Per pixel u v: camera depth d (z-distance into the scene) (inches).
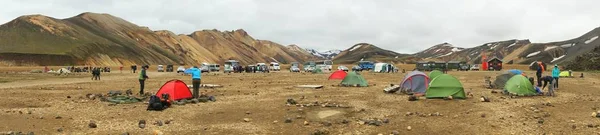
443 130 534.3
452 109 722.8
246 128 554.3
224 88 1263.5
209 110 717.9
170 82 860.6
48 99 905.5
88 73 3107.8
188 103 815.7
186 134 514.6
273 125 574.2
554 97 927.7
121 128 547.8
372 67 3892.7
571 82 1619.1
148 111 702.5
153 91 1166.3
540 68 1258.6
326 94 1023.0
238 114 673.0
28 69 4040.4
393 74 2655.0
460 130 534.0
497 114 656.4
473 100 858.1
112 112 692.7
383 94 1010.7
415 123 581.9
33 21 7465.6
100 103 816.9
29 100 882.1
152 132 522.3
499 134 508.4
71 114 670.5
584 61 3801.7
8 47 6387.8
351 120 602.9
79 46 6712.6
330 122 579.8
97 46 7066.9
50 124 575.8
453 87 893.8
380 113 673.6
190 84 1529.3
